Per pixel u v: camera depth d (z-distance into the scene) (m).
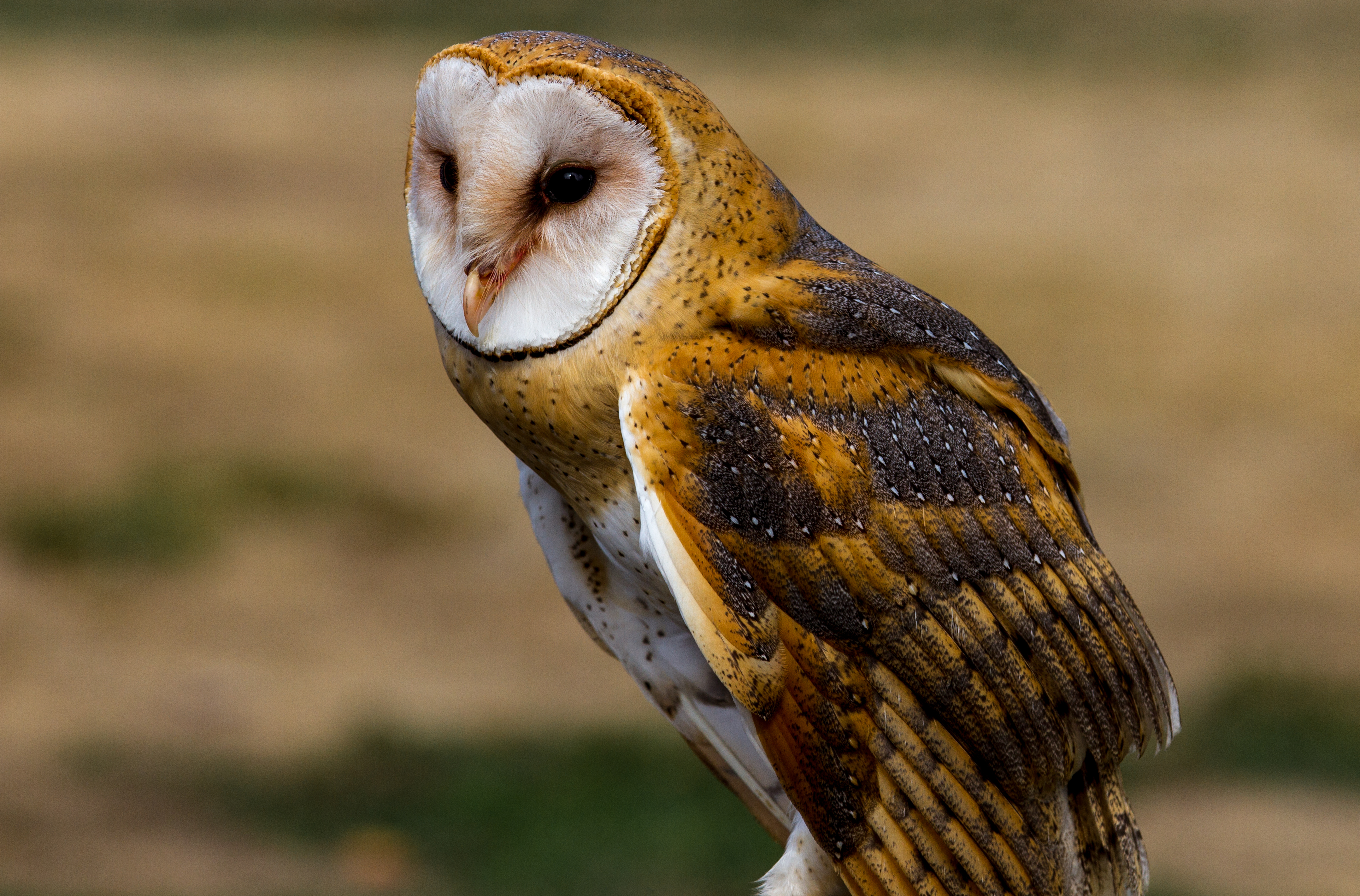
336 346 22.86
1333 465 19.66
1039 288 25.39
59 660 14.54
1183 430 20.64
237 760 12.55
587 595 4.91
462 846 10.77
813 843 4.41
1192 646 14.97
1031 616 4.33
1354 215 29.06
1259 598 16.22
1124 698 4.50
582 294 4.15
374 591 16.52
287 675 14.48
